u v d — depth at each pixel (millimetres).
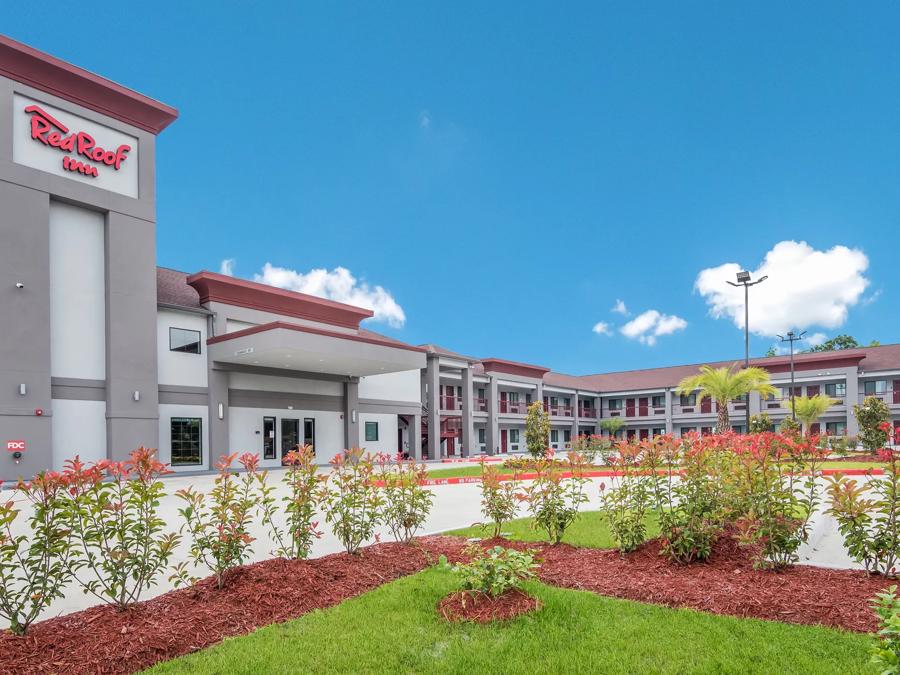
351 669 4152
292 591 5637
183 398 23656
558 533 7918
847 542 5918
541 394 48406
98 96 20844
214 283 25000
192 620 4922
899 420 41656
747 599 5234
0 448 17594
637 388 53438
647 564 6500
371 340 25406
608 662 4172
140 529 5254
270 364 26125
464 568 5461
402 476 8234
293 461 6996
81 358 20234
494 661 4238
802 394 45562
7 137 18484
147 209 22078
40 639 4465
